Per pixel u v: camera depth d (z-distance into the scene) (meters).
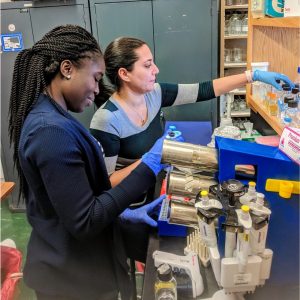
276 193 0.81
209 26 2.69
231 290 0.77
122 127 1.48
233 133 1.66
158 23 2.71
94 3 2.68
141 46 1.47
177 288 0.88
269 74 1.38
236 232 0.69
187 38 2.73
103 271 1.02
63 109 0.89
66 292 0.98
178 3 2.65
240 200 0.74
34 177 0.86
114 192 0.89
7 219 3.05
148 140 1.59
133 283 1.36
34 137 0.80
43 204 0.90
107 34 2.75
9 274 1.80
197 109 2.92
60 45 0.84
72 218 0.82
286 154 0.81
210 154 0.86
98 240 1.00
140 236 1.23
